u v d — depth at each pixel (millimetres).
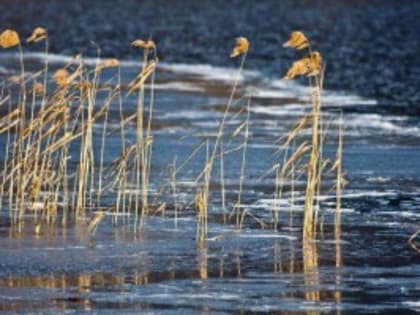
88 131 39125
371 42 123375
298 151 39406
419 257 33781
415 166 49281
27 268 32281
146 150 38781
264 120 62938
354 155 51688
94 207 40469
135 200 41656
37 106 65188
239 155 51531
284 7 195125
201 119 62969
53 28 145875
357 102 70812
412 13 176250
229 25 153375
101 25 152625
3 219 38344
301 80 83375
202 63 98625
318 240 35969
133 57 104688
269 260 33438
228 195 42906
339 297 29547
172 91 75562
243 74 88375
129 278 31359
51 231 36812
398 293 29906
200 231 36594
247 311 28328
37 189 38625
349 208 40781
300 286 30594
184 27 149125
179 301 29125
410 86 80375
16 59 98250
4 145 52781
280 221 38812
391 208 40812
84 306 28641
